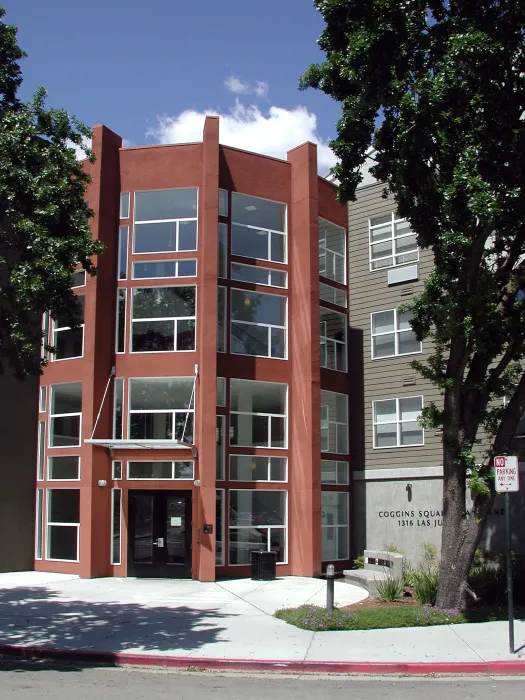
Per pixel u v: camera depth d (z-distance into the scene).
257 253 24.41
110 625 13.77
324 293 26.20
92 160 14.77
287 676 10.52
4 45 14.12
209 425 21.61
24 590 18.81
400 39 13.59
